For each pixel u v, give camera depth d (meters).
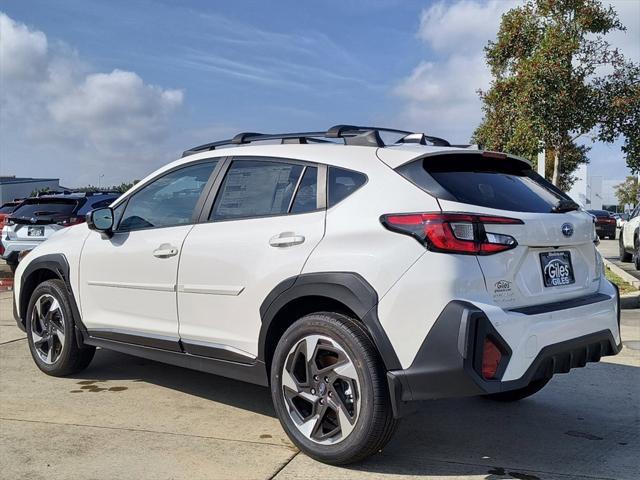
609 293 3.96
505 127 12.74
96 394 4.92
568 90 11.10
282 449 3.80
